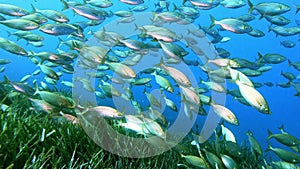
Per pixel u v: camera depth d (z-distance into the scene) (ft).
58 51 8.04
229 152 4.86
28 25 6.45
